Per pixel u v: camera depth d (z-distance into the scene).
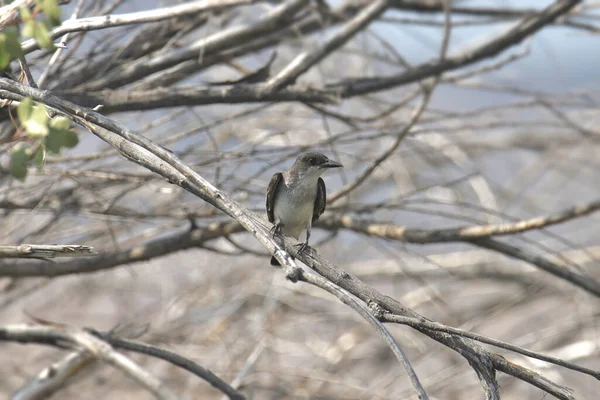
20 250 6.63
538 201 17.69
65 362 9.96
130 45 10.78
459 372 14.02
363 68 13.41
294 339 15.89
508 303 16.30
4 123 10.05
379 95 14.17
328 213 11.46
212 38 10.60
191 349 14.12
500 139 17.67
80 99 9.24
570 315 16.94
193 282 15.62
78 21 7.89
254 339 14.55
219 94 9.69
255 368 13.75
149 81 10.46
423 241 10.87
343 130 14.05
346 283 6.52
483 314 16.28
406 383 14.88
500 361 6.18
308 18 12.69
